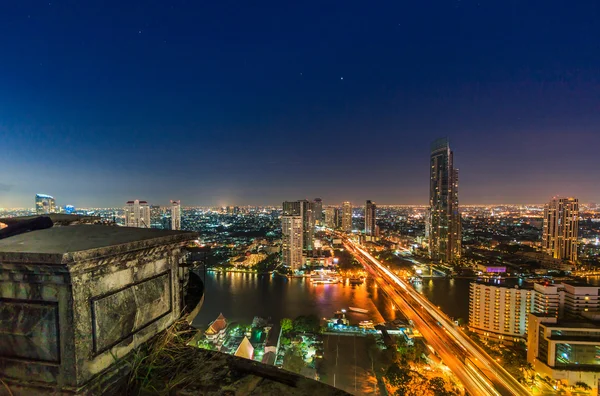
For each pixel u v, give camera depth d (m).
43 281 2.09
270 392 2.37
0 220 3.25
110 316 2.33
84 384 2.09
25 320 2.14
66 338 2.07
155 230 3.18
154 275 2.80
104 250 2.19
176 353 2.82
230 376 2.57
